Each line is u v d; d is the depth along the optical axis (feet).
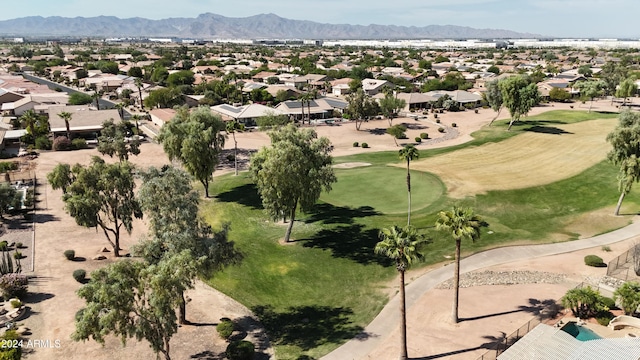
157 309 97.60
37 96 494.59
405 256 105.81
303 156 173.78
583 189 240.12
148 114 481.87
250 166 191.21
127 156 300.20
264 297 149.69
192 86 631.56
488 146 348.18
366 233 193.67
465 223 119.85
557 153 315.99
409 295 146.92
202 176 237.66
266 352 121.39
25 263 168.04
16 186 252.62
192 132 231.30
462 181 257.75
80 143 350.02
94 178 167.32
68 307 139.54
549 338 111.55
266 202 181.78
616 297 134.21
